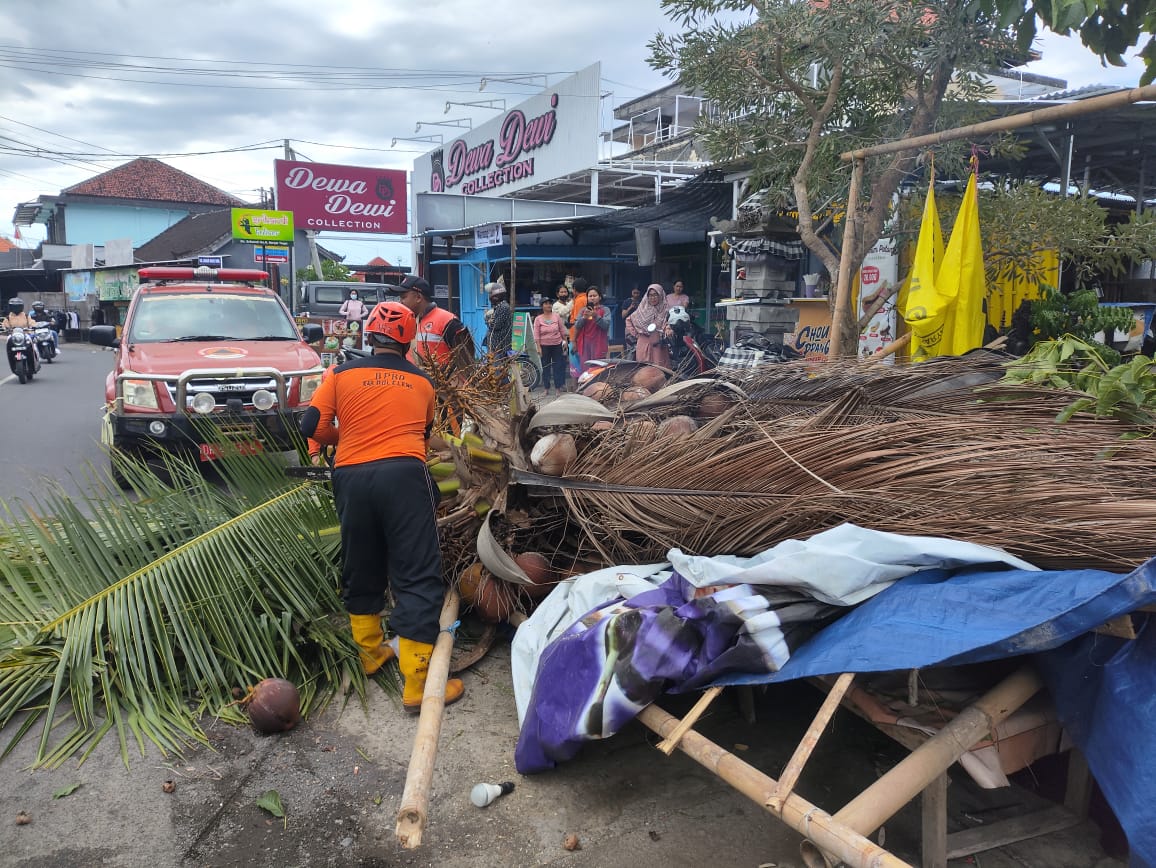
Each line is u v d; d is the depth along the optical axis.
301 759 3.38
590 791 3.14
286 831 2.95
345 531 3.71
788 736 3.46
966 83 6.36
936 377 4.73
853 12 5.97
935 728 2.56
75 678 3.62
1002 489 3.06
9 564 4.08
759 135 6.85
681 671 2.80
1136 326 8.31
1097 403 3.78
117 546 4.17
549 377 13.06
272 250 20.80
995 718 2.50
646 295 11.53
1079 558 2.66
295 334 9.12
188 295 9.09
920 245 5.50
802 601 2.73
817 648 2.61
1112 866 2.68
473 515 4.37
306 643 4.15
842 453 3.53
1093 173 9.92
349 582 3.86
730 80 6.63
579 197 20.38
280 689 3.56
